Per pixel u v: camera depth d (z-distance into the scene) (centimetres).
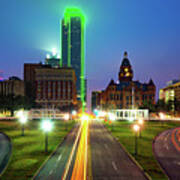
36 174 2861
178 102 13338
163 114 13712
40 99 17500
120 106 17275
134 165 3312
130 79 18525
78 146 4728
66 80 17725
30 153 4066
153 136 6378
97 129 7906
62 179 2680
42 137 5928
